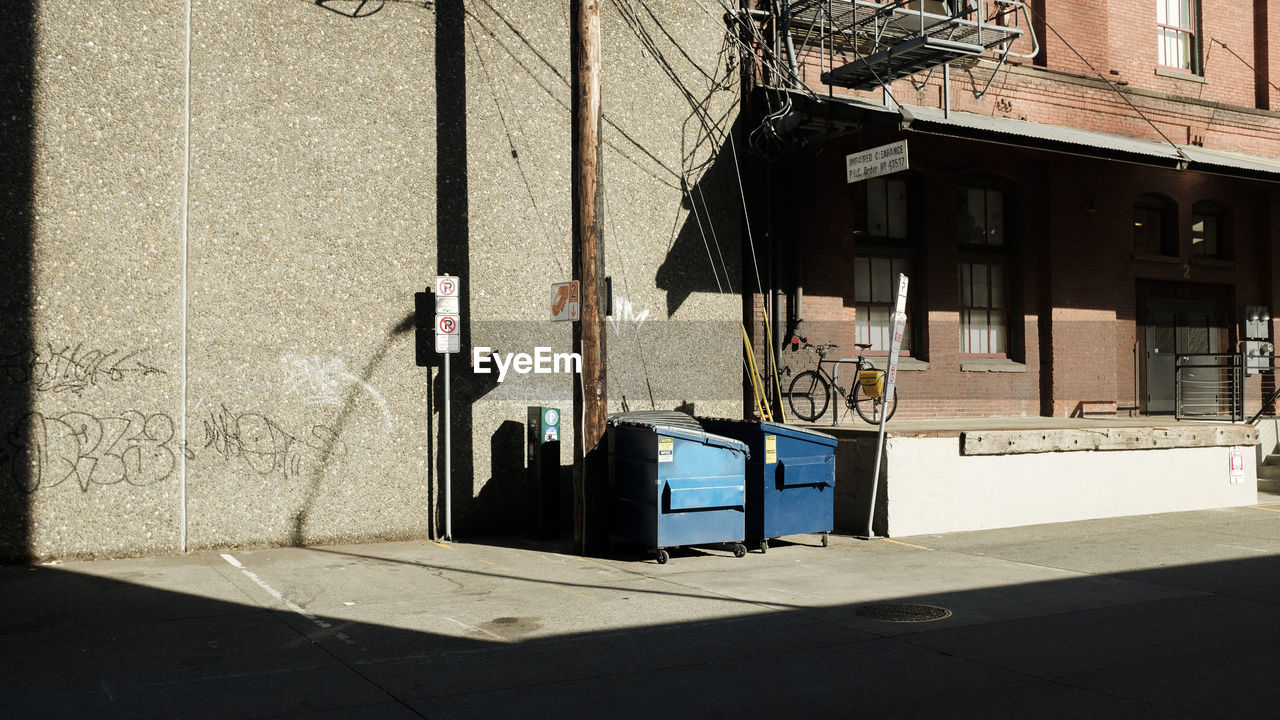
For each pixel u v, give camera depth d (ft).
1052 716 17.38
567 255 38.40
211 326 32.17
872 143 45.32
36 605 25.18
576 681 19.30
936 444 38.22
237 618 24.13
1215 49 57.41
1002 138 38.70
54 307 30.01
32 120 29.81
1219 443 45.73
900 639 22.63
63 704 17.84
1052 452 41.09
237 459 32.53
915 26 42.19
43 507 29.84
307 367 33.65
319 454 33.83
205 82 32.22
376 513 34.73
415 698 18.22
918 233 47.65
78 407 30.30
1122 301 52.95
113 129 30.86
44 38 30.04
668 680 19.40
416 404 35.45
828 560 32.60
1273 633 23.36
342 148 34.37
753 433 33.91
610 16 39.78
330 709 17.61
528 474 37.19
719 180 41.93
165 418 31.50
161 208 31.50
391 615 24.50
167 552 31.50
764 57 42.86
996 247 50.24
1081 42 52.11
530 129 37.88
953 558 33.01
